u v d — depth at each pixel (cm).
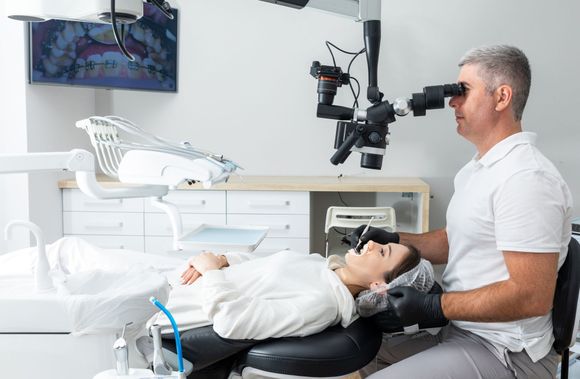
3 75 297
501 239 149
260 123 370
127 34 336
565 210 149
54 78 309
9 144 300
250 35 364
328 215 305
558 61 351
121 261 202
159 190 136
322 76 183
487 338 160
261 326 146
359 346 149
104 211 327
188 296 166
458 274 170
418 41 357
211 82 368
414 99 164
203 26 364
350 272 170
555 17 348
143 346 120
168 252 324
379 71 361
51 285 111
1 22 296
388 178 361
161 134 373
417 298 152
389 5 356
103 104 373
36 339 107
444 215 369
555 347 160
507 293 145
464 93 163
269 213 321
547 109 354
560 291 155
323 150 369
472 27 354
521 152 155
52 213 321
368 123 168
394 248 169
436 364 153
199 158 130
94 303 106
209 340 149
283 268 167
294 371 143
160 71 356
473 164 174
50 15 123
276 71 366
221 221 323
